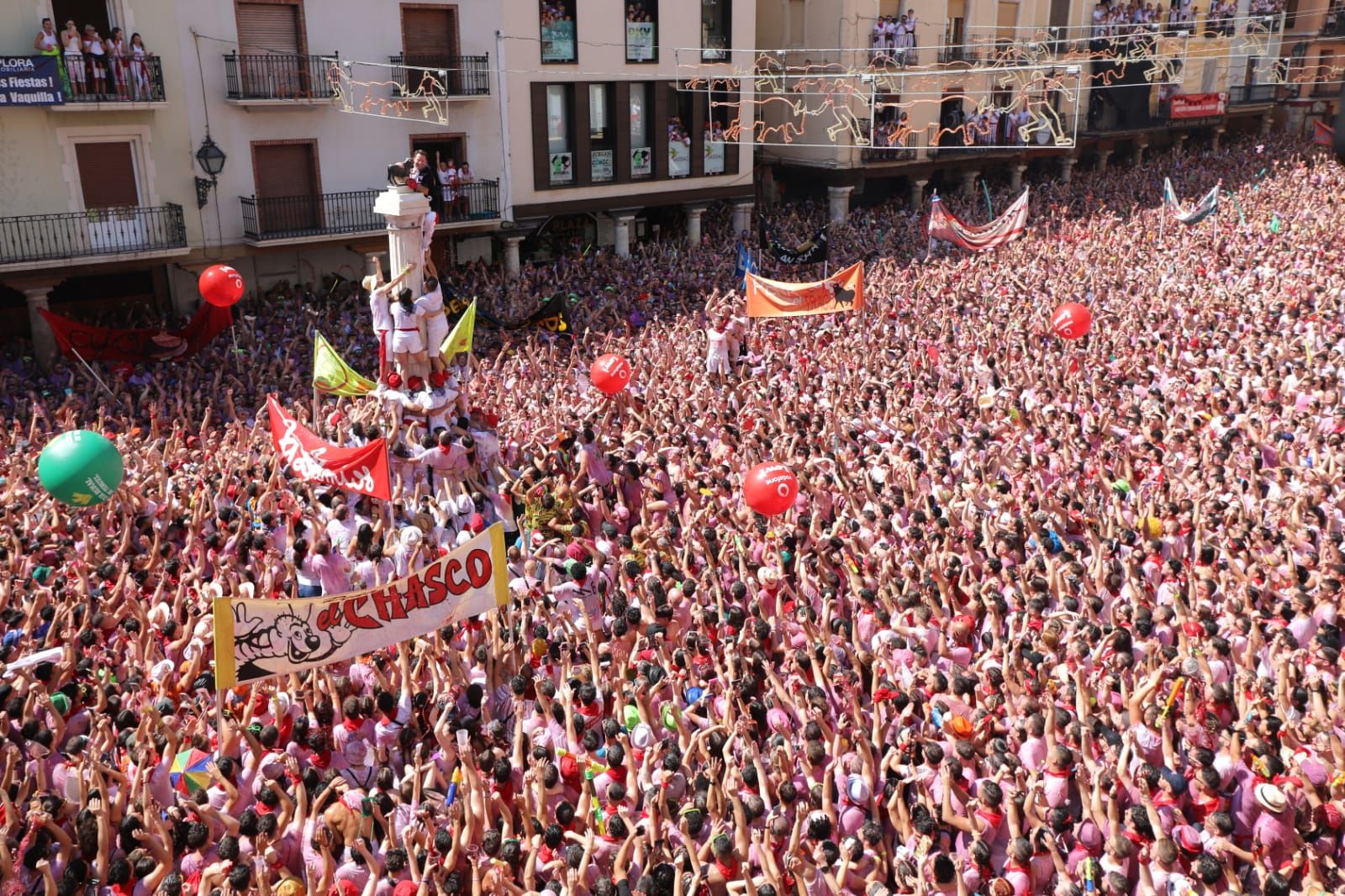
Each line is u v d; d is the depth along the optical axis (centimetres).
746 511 1221
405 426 1364
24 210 2241
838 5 3481
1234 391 1617
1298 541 1127
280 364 2033
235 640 748
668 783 738
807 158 3728
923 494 1256
